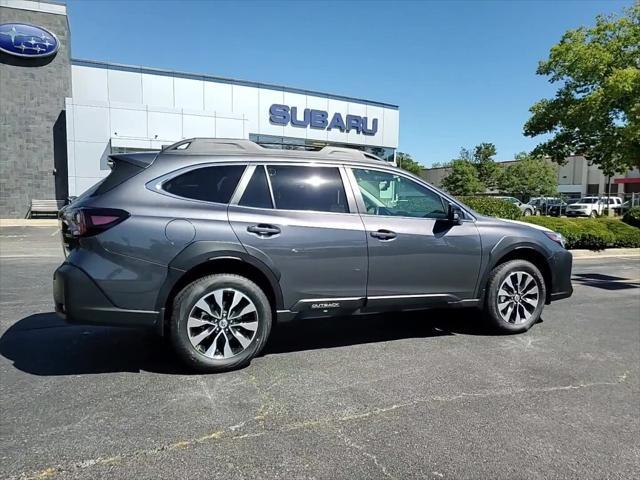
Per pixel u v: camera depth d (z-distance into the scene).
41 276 8.30
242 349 4.17
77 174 20.17
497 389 3.92
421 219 4.88
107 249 3.82
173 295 4.00
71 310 3.80
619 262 12.58
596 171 57.88
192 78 23.08
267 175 4.39
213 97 23.53
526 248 5.34
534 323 5.63
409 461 2.86
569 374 4.29
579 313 6.57
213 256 4.01
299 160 4.55
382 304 4.68
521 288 5.37
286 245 4.25
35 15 20.73
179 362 4.33
